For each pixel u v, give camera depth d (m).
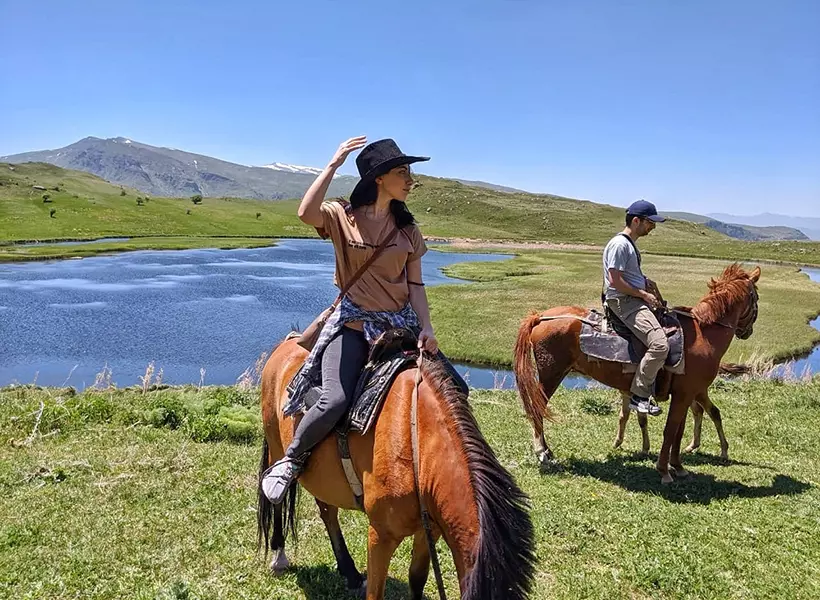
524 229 108.19
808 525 6.16
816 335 22.23
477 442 3.26
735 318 7.42
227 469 7.09
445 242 82.06
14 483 6.45
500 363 18.25
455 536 3.18
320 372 3.90
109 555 5.08
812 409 10.60
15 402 9.38
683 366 7.10
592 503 6.62
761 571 5.24
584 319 7.83
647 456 8.38
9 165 146.12
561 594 4.85
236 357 19.48
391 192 3.77
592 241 94.00
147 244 61.75
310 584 4.86
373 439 3.55
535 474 7.50
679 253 67.06
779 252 68.00
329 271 45.28
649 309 7.27
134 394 10.70
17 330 22.38
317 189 3.65
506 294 31.16
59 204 86.44
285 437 4.28
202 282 37.03
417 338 3.92
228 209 109.62
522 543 3.02
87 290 32.50
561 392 12.05
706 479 7.48
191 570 4.95
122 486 6.46
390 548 3.60
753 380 13.08
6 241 57.12
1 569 4.79
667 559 5.36
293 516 4.90
